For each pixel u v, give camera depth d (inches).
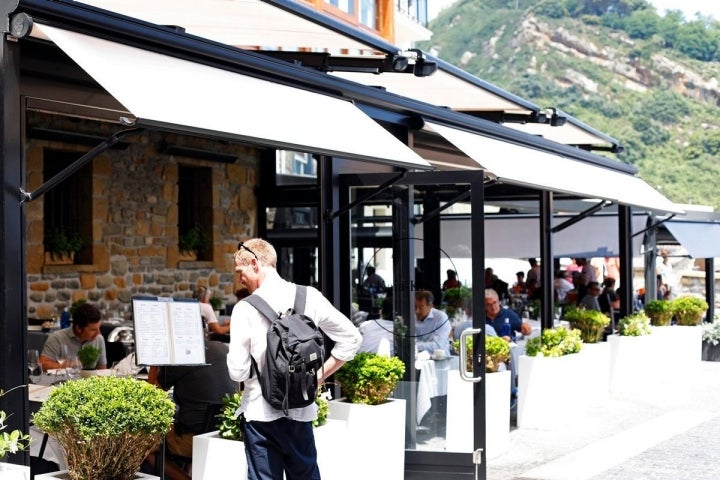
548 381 442.3
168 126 215.3
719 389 571.8
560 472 354.3
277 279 237.6
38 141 537.6
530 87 3366.1
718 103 3250.5
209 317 529.3
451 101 464.8
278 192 713.0
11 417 218.2
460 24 3641.7
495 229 785.6
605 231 748.6
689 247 769.6
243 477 247.6
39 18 225.0
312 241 719.1
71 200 575.5
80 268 566.3
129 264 601.6
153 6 303.7
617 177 603.2
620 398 537.3
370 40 327.6
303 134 267.4
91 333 376.8
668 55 3316.9
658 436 424.5
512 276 1288.1
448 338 343.6
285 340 224.5
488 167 363.3
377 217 353.1
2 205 220.8
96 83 271.9
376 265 352.5
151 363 269.1
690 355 642.2
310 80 312.2
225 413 255.4
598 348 513.0
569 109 3302.2
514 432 435.8
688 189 2942.9
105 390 211.8
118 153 593.0
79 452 209.8
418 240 348.8
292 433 229.3
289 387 224.5
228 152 684.1
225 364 317.7
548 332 460.4
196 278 656.4
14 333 220.7
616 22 3393.2
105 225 584.7
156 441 219.1
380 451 305.6
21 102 240.1
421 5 1019.9
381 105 356.2
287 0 282.5
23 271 223.1
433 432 343.3
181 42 258.7
